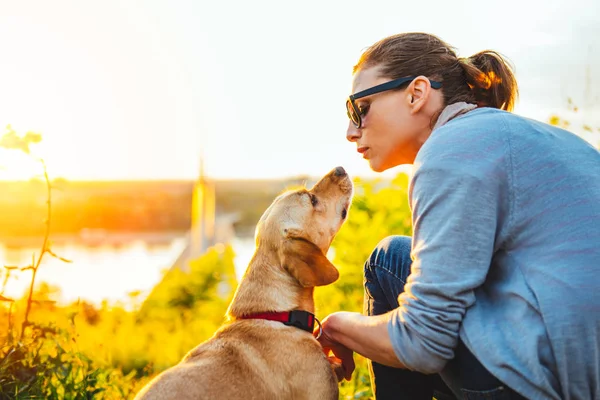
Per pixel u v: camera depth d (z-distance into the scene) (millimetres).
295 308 2701
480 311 2014
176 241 29766
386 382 2443
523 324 1896
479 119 2084
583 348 1820
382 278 2535
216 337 2660
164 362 4684
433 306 1986
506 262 2008
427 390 2455
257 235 2957
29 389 2967
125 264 15602
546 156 1976
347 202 3191
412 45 2396
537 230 1937
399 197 5020
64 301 4051
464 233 1956
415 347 2039
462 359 2062
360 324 2289
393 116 2395
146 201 33406
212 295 6742
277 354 2520
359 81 2457
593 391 1857
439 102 2367
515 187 1959
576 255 1861
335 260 4785
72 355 3217
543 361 1859
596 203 1906
